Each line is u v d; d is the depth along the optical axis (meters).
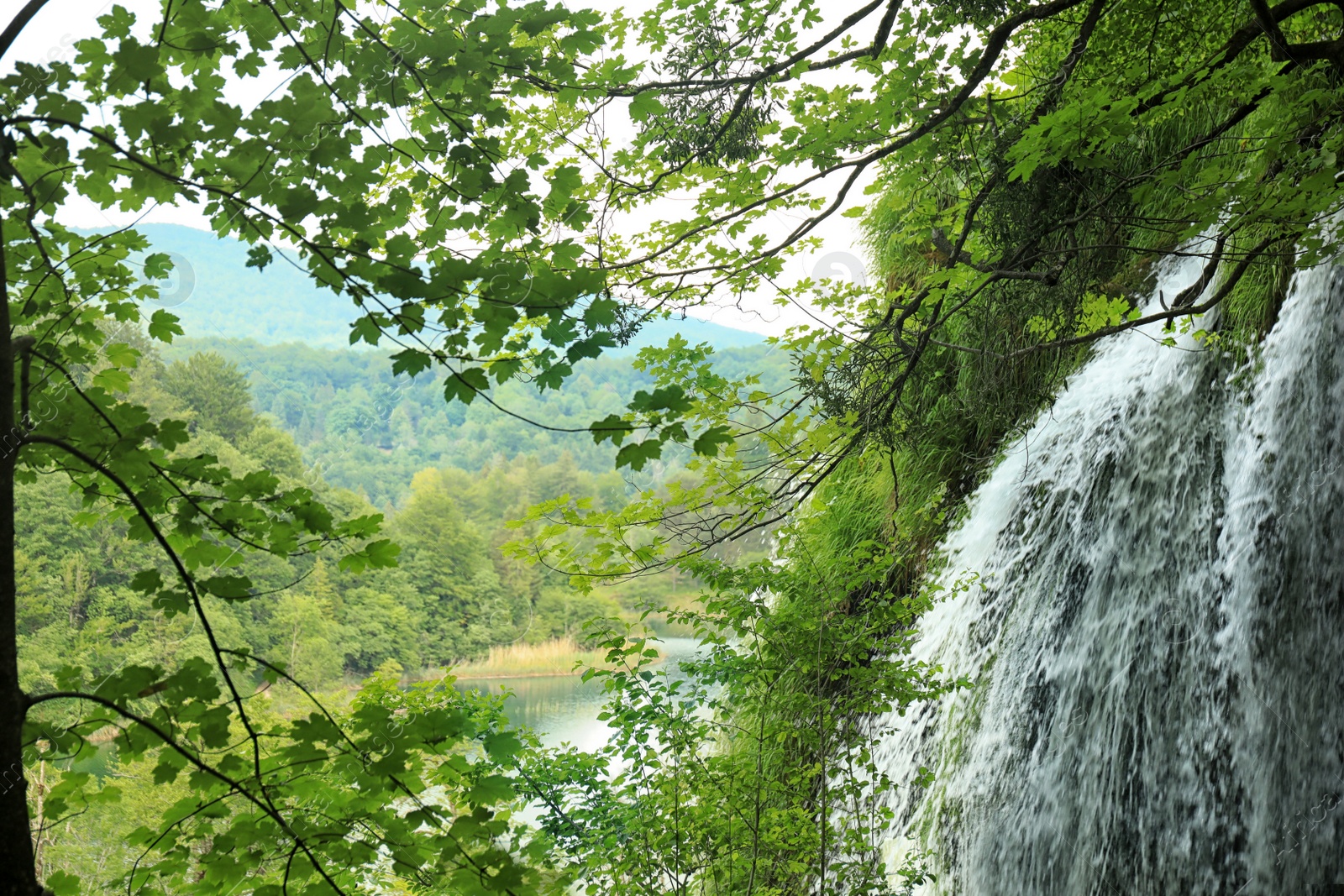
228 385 66.25
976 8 3.44
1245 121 4.96
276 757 1.85
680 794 5.29
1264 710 4.74
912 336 5.12
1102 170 4.53
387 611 56.34
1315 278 5.21
